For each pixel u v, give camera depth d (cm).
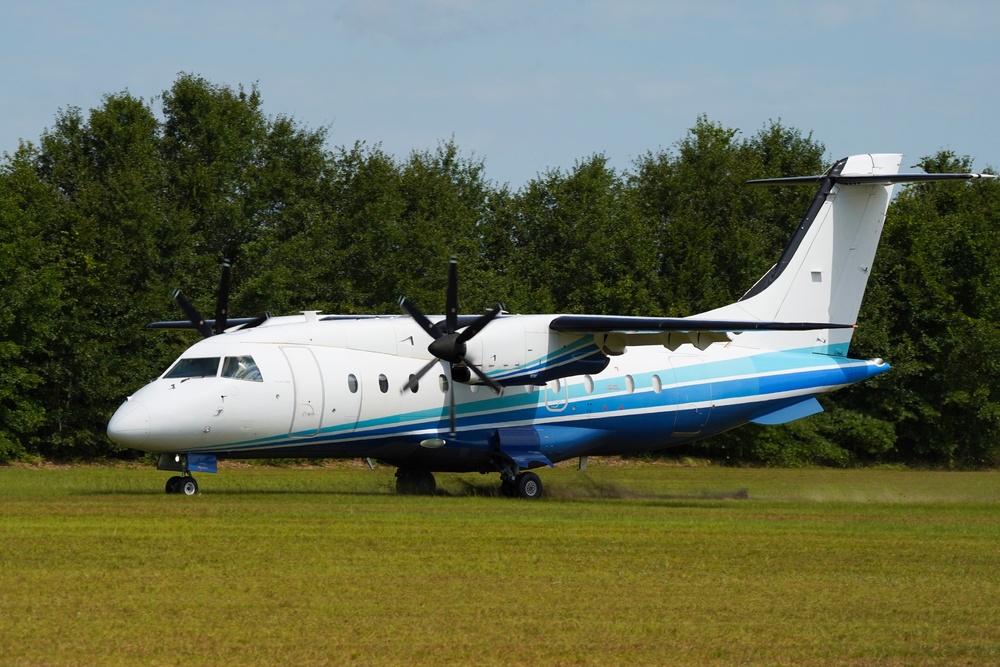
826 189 9562
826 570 4644
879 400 16075
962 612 3856
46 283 12800
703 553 5053
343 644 3316
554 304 17562
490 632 3488
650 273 16888
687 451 15912
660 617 3728
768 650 3341
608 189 18225
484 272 16638
